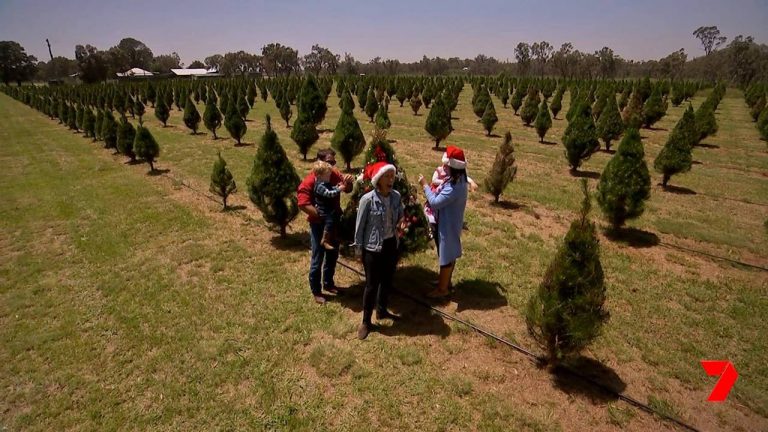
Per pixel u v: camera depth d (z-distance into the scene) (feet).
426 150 49.78
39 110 117.19
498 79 167.12
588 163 42.22
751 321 15.76
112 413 11.91
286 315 16.38
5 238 25.58
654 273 19.58
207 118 59.21
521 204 29.63
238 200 31.60
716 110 92.53
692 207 29.17
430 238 16.97
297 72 367.25
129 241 24.27
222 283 19.10
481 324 15.62
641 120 57.98
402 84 110.11
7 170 46.09
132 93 132.16
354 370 13.26
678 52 228.84
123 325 16.02
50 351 14.69
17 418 11.85
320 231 16.60
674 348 14.25
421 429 11.16
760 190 32.99
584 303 11.39
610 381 12.77
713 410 11.71
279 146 22.38
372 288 14.48
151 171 41.52
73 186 37.27
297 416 11.59
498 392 12.43
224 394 12.45
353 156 39.65
